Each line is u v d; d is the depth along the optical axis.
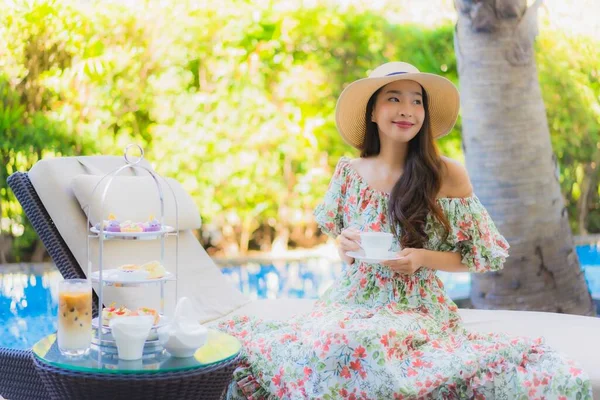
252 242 7.08
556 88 7.26
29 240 6.30
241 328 2.75
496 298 4.32
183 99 6.83
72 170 2.97
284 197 7.08
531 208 4.27
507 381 2.29
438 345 2.43
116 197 2.90
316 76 7.09
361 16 7.15
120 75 6.66
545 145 4.34
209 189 6.91
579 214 7.29
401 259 2.50
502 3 4.22
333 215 2.80
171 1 6.82
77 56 6.54
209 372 2.15
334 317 2.50
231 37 6.94
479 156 4.32
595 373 2.28
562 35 7.31
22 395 2.74
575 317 3.06
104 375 2.07
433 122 2.89
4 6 6.34
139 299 2.86
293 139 7.05
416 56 7.21
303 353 2.39
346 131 2.89
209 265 3.38
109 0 6.65
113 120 6.64
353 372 2.26
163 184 3.20
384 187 2.71
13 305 5.12
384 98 2.69
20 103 6.36
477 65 4.29
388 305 2.56
